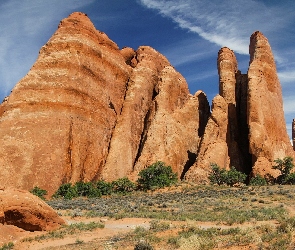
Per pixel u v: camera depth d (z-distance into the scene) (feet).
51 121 183.42
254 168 180.14
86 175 188.44
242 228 51.80
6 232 67.05
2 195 71.51
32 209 72.02
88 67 210.18
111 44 239.71
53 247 56.39
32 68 199.93
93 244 54.49
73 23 222.69
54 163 173.99
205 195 129.49
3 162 168.55
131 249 46.34
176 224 67.51
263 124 197.36
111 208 106.42
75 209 108.47
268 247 38.32
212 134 209.05
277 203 99.71
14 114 183.73
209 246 41.68
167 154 205.98
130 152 212.02
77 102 195.83
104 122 208.23
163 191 156.66
